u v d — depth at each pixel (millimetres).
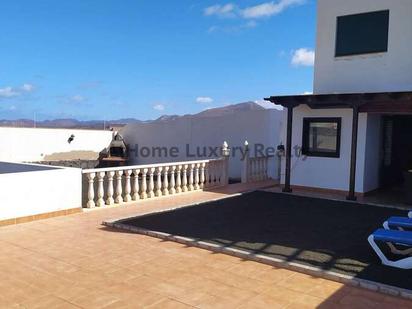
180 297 4605
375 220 8539
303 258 5863
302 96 11531
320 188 12492
